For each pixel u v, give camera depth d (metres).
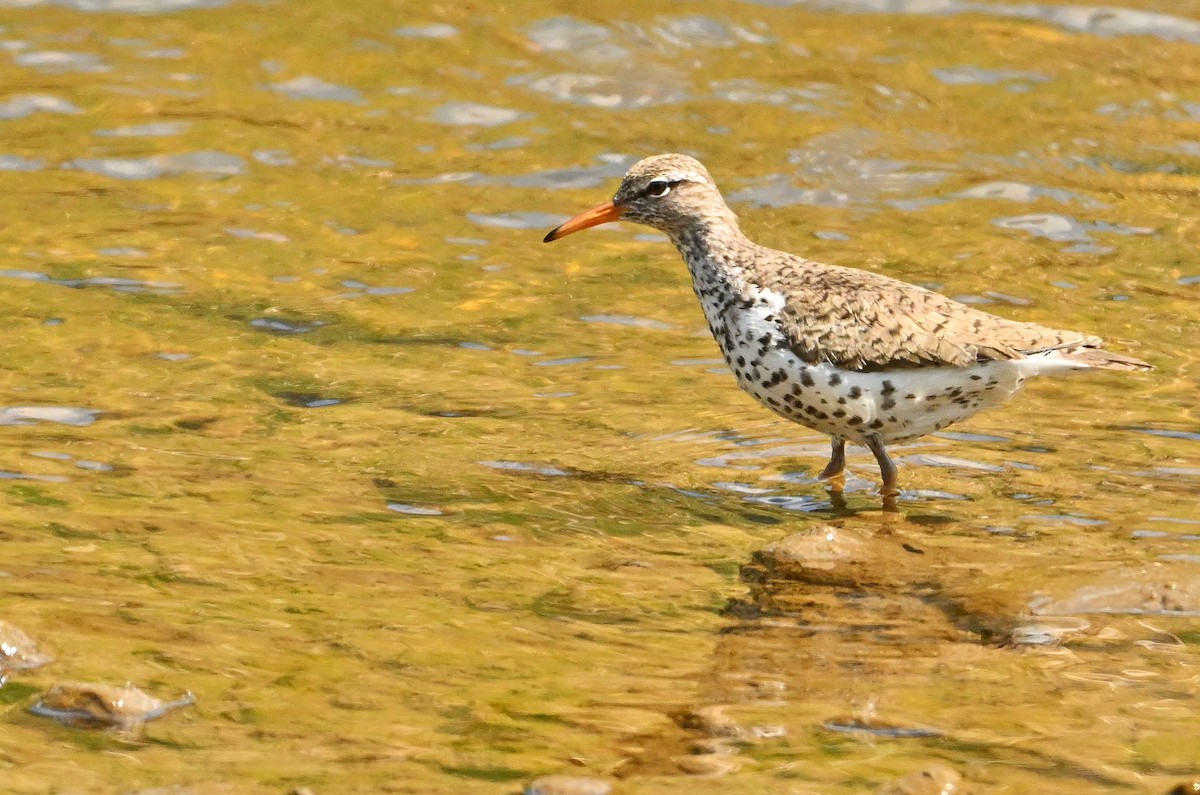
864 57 24.39
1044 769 8.66
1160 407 15.21
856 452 14.55
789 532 12.47
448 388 15.44
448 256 19.06
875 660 10.14
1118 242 19.53
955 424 14.99
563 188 20.98
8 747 8.62
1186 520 12.61
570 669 9.86
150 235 19.14
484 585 11.12
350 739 8.84
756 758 8.76
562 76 23.75
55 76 23.33
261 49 24.38
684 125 22.50
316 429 14.22
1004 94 23.38
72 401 14.55
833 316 13.59
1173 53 24.47
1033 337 13.44
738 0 25.83
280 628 10.25
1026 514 12.84
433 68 23.92
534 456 13.86
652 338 17.05
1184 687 9.71
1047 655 10.22
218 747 8.70
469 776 8.47
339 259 18.81
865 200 20.64
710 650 10.21
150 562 11.19
